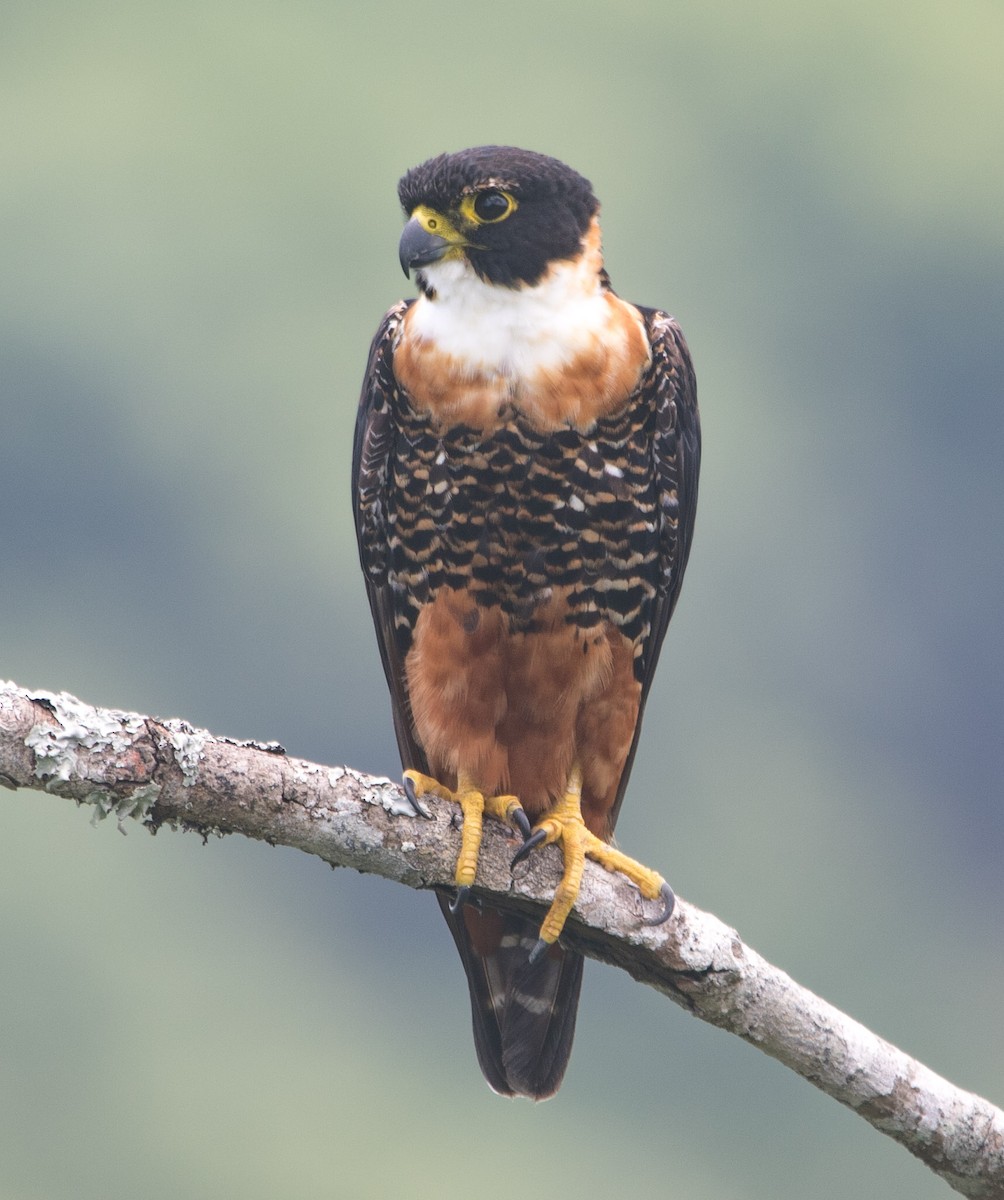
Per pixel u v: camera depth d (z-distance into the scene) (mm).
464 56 40156
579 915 6066
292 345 34938
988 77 42000
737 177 40469
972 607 34500
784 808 30062
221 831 5461
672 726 30734
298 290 35719
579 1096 22875
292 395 34562
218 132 36969
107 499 33500
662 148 40375
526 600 6574
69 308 34750
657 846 29500
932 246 40500
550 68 41000
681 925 5875
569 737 6719
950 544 35875
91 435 34156
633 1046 22953
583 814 6867
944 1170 5836
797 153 40688
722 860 29422
